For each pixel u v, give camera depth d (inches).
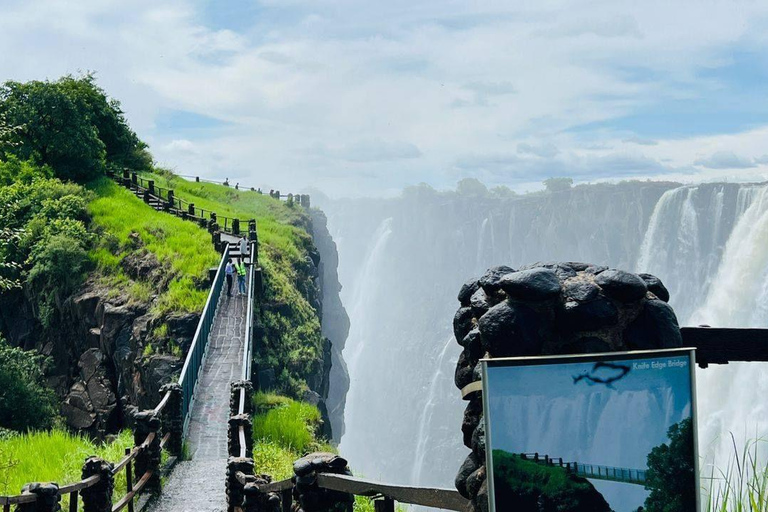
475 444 142.8
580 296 139.2
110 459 540.1
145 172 2385.6
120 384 1211.2
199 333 876.0
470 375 152.3
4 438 674.2
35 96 1929.1
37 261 1416.1
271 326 1278.3
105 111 2349.9
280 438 765.3
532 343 138.9
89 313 1318.9
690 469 132.6
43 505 276.5
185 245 1433.3
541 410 133.3
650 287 148.9
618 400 133.3
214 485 522.3
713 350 152.0
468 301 160.7
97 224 1547.7
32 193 1633.9
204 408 763.4
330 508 218.2
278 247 1740.9
